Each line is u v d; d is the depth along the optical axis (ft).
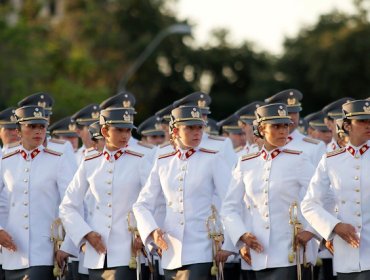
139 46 378.53
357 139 71.72
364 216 71.56
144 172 81.66
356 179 71.56
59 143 88.22
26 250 83.41
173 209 78.54
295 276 75.25
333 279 94.94
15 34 277.23
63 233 82.89
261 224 75.92
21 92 267.59
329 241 73.46
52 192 84.33
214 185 78.95
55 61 322.55
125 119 81.20
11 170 84.79
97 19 377.91
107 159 82.12
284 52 376.27
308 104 365.20
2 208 85.56
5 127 96.58
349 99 94.73
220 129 125.18
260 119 75.72
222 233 77.46
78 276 93.97
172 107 100.99
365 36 341.62
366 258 71.31
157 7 390.21
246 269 78.38
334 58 344.49
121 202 81.46
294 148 81.56
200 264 77.20
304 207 72.84
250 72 422.00
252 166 77.05
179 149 79.46
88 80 366.43
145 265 83.66
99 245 80.64
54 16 392.27
